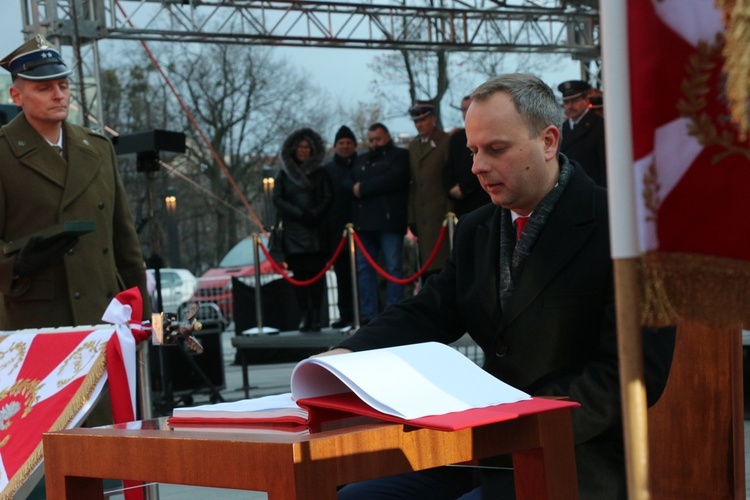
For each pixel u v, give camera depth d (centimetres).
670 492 257
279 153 973
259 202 3297
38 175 418
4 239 416
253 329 1102
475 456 183
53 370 320
